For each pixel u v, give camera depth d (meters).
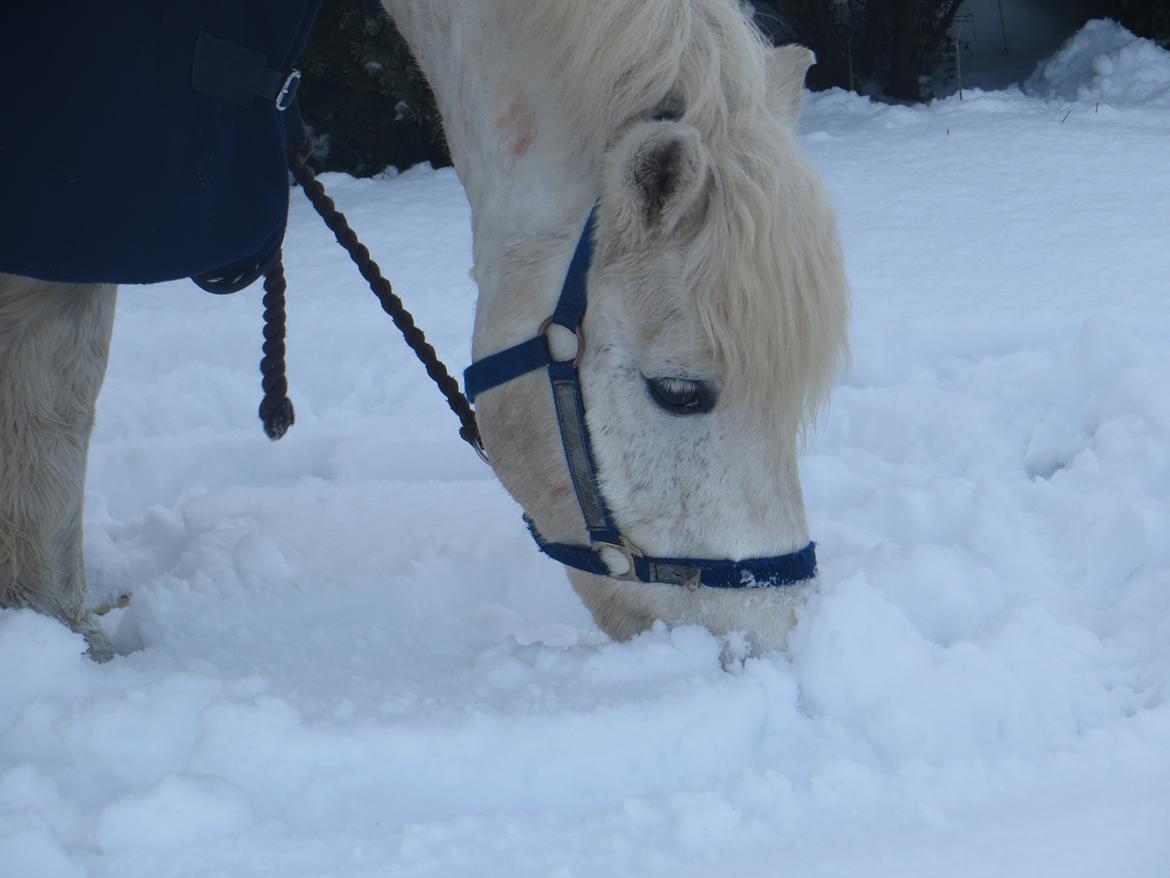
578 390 2.09
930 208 6.23
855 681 2.24
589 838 1.88
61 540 2.64
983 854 1.81
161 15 2.13
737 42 2.01
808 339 1.91
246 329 4.98
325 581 3.01
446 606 3.09
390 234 6.21
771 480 2.06
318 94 7.93
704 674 2.17
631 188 1.95
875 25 10.05
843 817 1.96
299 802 1.98
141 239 2.20
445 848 1.83
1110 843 1.82
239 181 2.31
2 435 2.51
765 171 1.90
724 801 1.93
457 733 2.07
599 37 1.99
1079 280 5.11
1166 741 2.16
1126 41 9.52
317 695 2.28
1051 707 2.35
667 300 1.98
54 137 2.13
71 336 2.49
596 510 2.13
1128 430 3.72
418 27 2.38
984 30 11.58
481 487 3.76
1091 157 6.98
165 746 2.08
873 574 2.86
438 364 2.62
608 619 2.32
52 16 2.10
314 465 4.22
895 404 4.08
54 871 1.74
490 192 2.22
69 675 2.28
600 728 2.09
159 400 4.51
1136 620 2.77
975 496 3.31
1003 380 4.22
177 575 3.16
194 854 1.80
